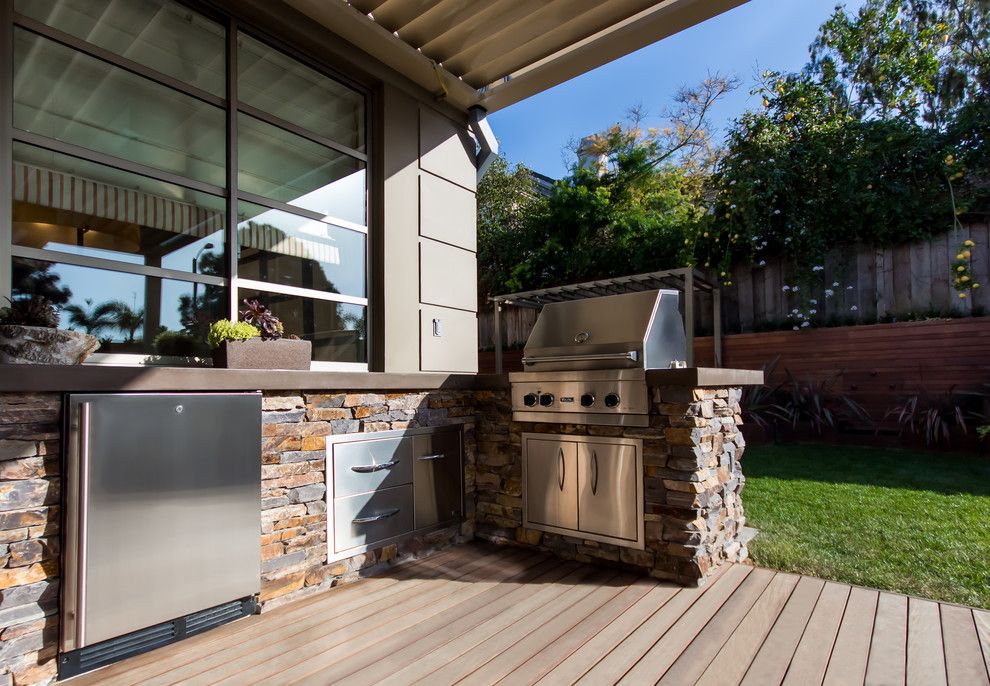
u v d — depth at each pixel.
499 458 3.21
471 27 3.23
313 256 3.20
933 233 4.84
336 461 2.53
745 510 3.34
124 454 1.81
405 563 2.81
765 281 5.68
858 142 5.15
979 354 4.39
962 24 5.15
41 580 1.68
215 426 2.06
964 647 1.83
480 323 8.18
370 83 3.52
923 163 4.88
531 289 7.60
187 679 1.70
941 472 3.88
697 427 2.47
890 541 2.75
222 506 2.06
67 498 1.71
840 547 2.73
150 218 2.58
